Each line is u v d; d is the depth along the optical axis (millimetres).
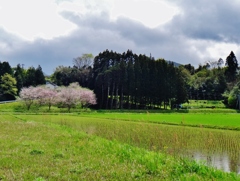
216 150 19156
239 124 39750
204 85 142625
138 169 10227
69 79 129500
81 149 14633
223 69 164375
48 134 21297
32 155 12336
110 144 16484
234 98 113250
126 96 110000
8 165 10242
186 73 157375
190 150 18906
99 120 47781
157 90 101312
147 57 110688
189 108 108688
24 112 72375
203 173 10125
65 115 63188
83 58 141375
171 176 9461
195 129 33000
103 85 104688
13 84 111375
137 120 48000
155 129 31281
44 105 96500
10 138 18109
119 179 8906
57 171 9562
